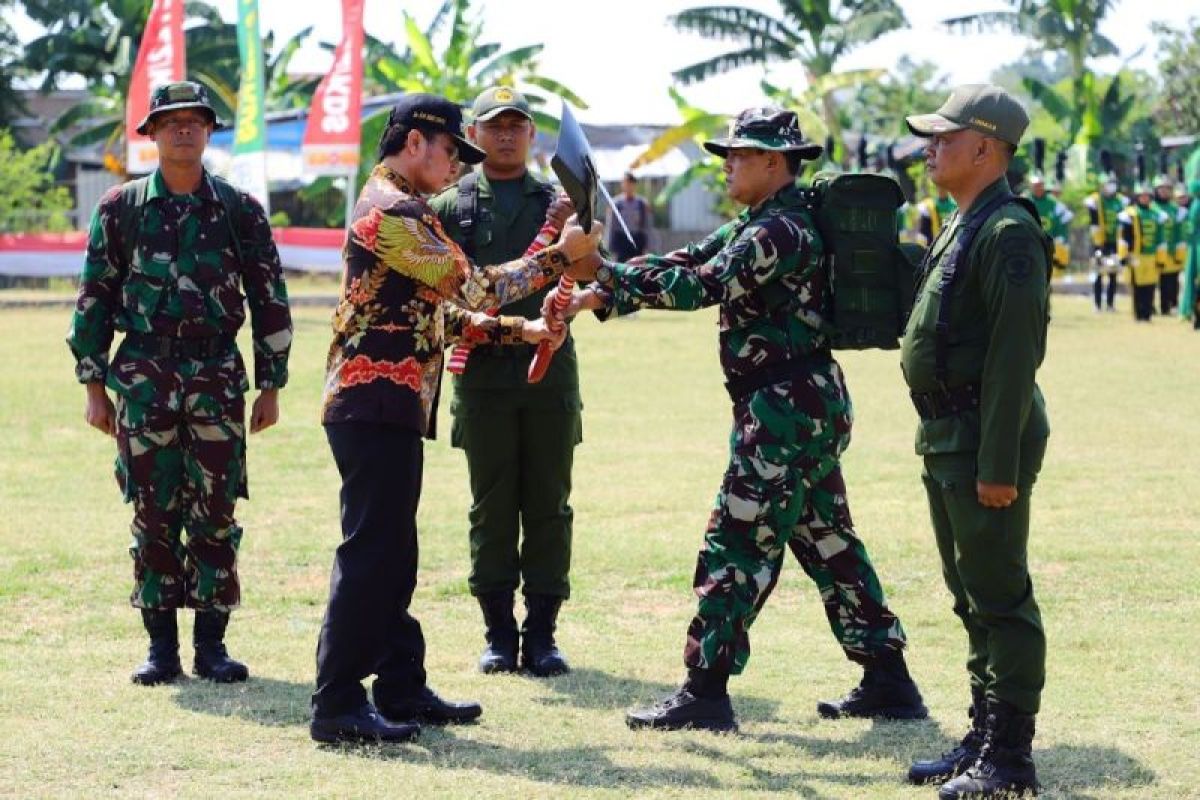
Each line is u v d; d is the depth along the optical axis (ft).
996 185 15.44
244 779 15.56
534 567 20.66
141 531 19.40
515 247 20.75
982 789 15.06
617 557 26.78
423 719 17.74
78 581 24.89
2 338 66.54
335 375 16.90
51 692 18.81
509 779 15.67
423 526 29.35
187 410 19.30
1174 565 25.96
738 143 17.22
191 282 19.33
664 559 26.66
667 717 17.53
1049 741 16.94
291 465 36.37
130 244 19.35
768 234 16.88
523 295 16.84
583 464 36.73
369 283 16.69
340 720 16.78
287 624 22.52
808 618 23.04
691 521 30.04
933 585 24.81
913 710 18.11
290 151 109.91
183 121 19.13
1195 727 17.47
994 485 14.82
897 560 26.45
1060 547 27.27
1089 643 21.24
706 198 144.46
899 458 37.55
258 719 17.78
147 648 21.09
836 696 19.07
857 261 17.22
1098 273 84.38
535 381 17.92
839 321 17.28
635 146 142.20
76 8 147.84
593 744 17.01
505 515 20.57
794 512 17.46
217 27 134.51
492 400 20.31
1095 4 120.78
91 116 136.87
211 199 19.52
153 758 16.20
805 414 17.29
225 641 21.52
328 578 25.39
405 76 117.60
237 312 19.70
